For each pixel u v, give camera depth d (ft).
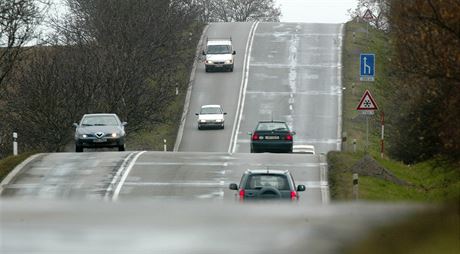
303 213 92.68
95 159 294.87
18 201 110.83
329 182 252.62
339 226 84.58
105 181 253.24
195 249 82.17
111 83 426.51
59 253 80.07
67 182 251.60
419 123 229.86
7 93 417.69
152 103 446.60
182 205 101.71
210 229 86.22
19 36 335.88
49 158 296.71
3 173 269.64
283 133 336.29
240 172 271.69
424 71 192.95
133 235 85.30
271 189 181.88
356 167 262.47
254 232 83.82
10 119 417.28
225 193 236.43
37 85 405.39
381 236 83.66
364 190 234.38
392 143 320.50
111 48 454.40
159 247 81.20
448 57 188.14
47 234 86.07
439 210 89.35
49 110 406.21
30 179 257.55
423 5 188.44
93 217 93.91
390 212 89.61
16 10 322.96
